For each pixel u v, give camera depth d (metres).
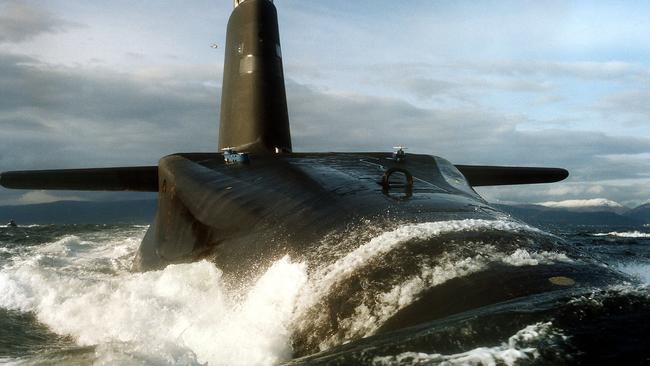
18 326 8.21
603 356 3.22
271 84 15.82
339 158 11.57
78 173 14.67
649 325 3.47
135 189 15.06
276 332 6.07
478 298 5.00
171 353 5.48
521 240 6.32
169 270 10.01
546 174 15.50
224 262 8.76
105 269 14.05
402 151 11.20
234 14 16.66
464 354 3.56
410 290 5.54
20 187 14.58
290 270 7.01
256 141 15.17
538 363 3.29
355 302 5.72
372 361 3.80
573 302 4.01
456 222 6.88
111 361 5.32
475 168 15.48
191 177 12.14
